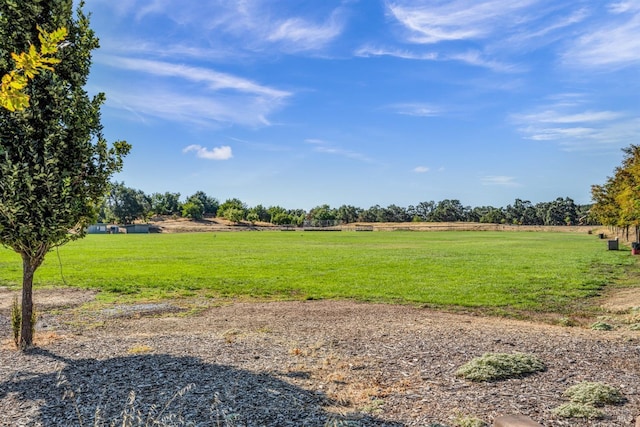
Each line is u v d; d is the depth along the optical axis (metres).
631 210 32.84
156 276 24.08
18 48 8.60
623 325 12.24
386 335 10.65
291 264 30.70
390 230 124.88
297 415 5.79
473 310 15.22
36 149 8.74
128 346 9.70
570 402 6.23
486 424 5.52
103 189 9.98
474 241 64.56
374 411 5.97
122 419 5.70
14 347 9.89
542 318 13.84
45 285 20.94
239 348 9.39
